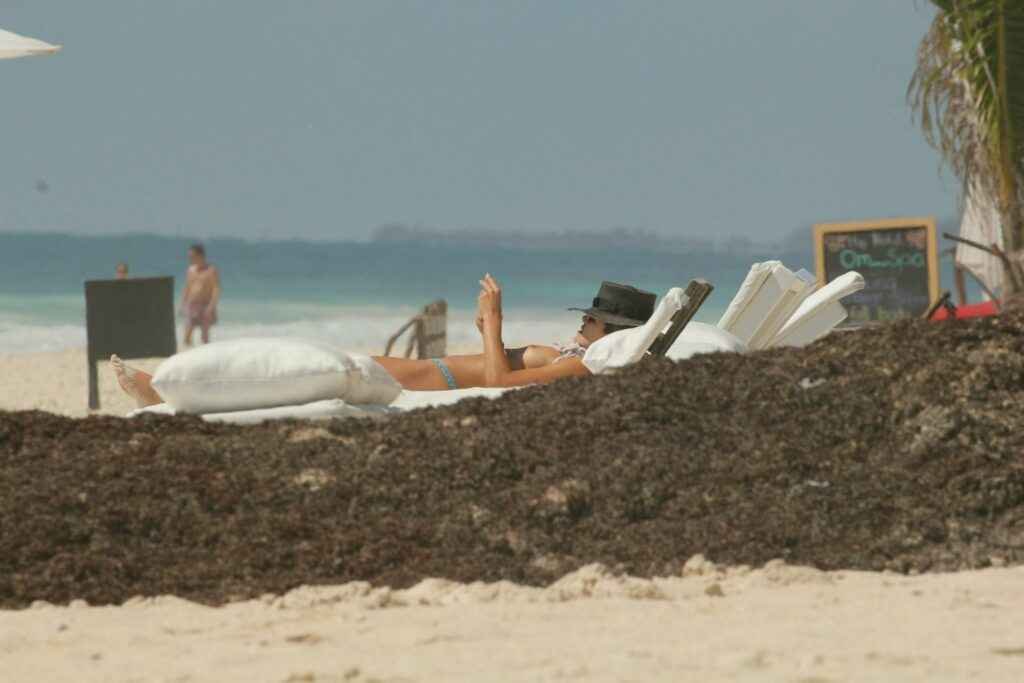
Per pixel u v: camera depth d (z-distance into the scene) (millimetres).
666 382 25484
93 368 67312
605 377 26281
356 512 22391
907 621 16672
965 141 46969
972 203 47906
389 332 168250
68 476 23188
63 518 21859
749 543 21266
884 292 58750
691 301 30328
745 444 23625
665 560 20953
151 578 20641
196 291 135500
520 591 19547
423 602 19234
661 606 18219
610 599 18969
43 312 196125
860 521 21812
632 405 24594
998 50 44562
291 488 22953
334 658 15125
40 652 16375
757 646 15172
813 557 21047
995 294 54750
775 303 34250
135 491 22688
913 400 24234
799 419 24219
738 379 25500
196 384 26859
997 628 16094
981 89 44969
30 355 112938
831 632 16047
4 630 17953
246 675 14312
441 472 23219
